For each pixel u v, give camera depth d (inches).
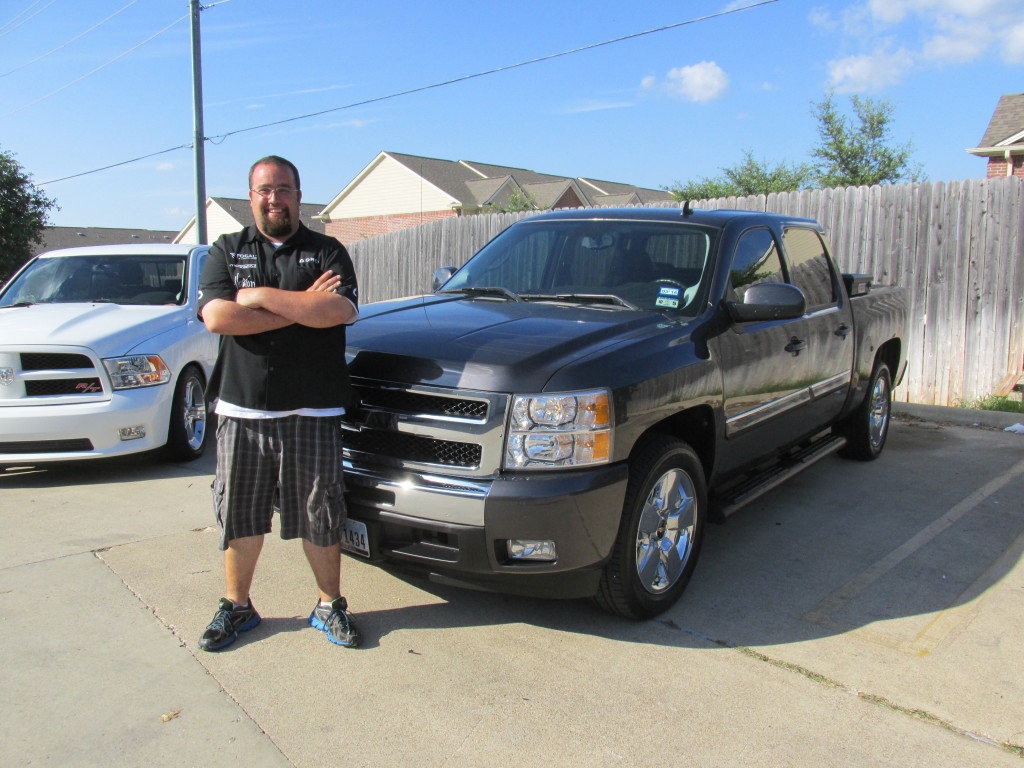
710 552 172.7
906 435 283.9
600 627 136.7
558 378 120.8
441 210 1488.7
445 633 133.3
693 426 152.2
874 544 177.6
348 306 119.0
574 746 103.0
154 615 137.3
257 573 155.9
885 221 328.5
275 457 122.6
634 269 166.2
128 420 215.2
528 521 117.7
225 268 120.4
